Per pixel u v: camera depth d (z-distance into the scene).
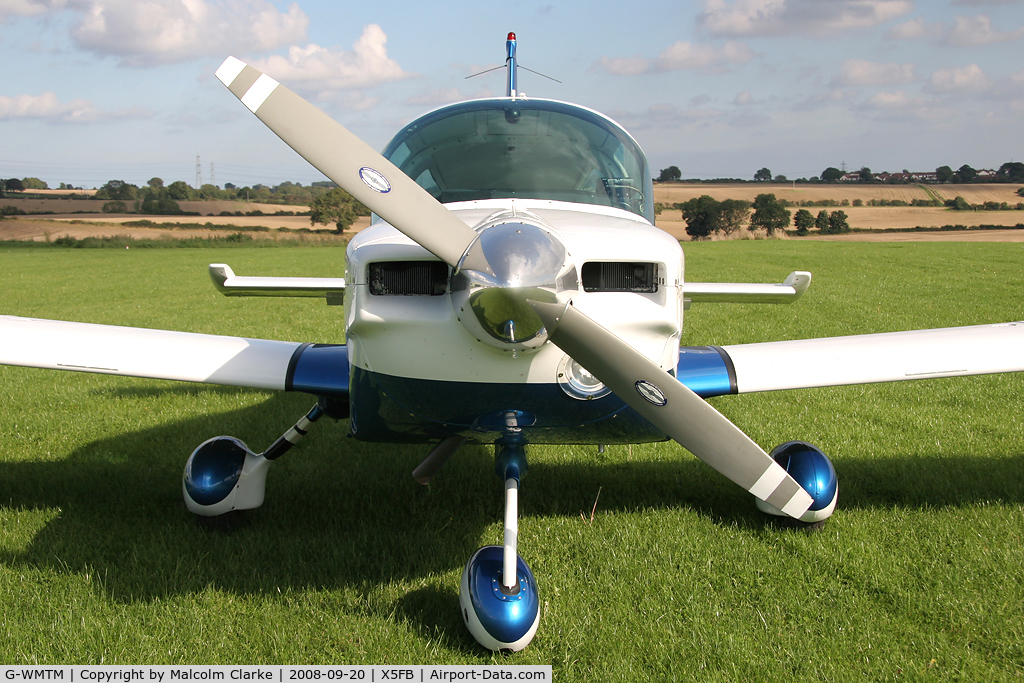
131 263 26.23
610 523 3.31
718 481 3.89
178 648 2.31
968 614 2.53
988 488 3.69
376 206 2.10
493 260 2.00
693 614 2.53
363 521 3.35
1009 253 26.02
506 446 2.79
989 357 3.22
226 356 3.25
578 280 2.16
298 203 103.25
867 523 3.29
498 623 2.27
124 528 3.20
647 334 2.31
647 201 3.37
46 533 3.11
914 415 5.15
